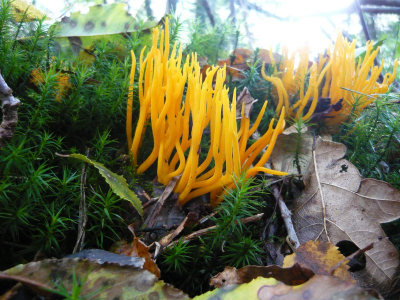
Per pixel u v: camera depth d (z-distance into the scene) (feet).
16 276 0.21
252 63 0.58
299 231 0.34
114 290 0.22
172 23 0.55
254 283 0.23
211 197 0.34
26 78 0.35
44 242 0.26
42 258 0.25
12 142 0.28
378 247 0.30
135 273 0.23
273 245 0.31
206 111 0.32
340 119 0.47
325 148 0.38
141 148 0.38
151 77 0.33
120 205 0.31
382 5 0.94
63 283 0.21
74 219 0.29
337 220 0.33
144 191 0.34
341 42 0.46
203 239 0.30
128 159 0.36
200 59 0.61
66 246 0.28
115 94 0.37
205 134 0.42
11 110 0.27
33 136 0.31
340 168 0.36
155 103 0.32
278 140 0.42
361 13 0.74
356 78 0.47
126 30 0.48
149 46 0.50
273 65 0.51
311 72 0.44
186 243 0.28
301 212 0.35
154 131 0.33
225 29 0.65
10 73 0.33
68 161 0.32
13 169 0.28
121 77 0.41
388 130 0.39
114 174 0.31
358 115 0.46
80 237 0.26
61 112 0.35
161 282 0.23
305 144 0.41
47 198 0.29
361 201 0.33
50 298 0.21
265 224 0.34
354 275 0.29
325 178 0.36
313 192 0.36
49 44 0.40
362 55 0.69
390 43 1.02
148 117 0.36
